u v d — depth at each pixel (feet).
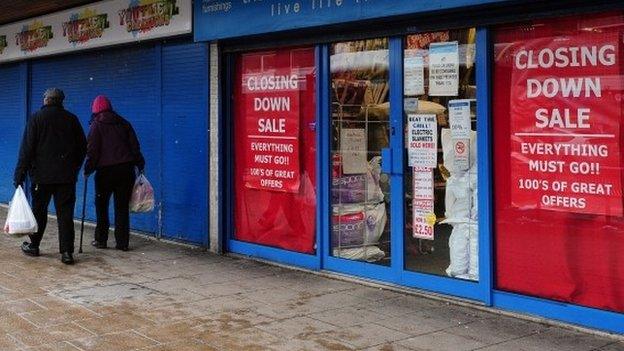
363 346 15.16
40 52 36.45
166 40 28.19
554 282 16.89
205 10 24.95
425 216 19.71
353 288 20.53
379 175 20.85
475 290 18.40
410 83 19.90
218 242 25.90
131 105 30.50
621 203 15.62
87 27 32.42
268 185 24.47
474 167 18.51
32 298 19.27
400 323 16.92
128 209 26.43
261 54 24.52
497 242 18.02
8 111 40.81
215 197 25.96
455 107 18.84
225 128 25.80
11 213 23.66
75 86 34.42
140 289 20.42
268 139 24.39
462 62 18.62
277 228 24.22
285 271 22.98
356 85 21.39
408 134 20.06
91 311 17.99
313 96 22.74
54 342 15.47
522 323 16.87
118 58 31.19
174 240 28.30
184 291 20.20
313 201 22.88
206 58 26.16
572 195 16.48
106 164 25.49
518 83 17.46
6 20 38.68
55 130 23.80
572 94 16.39
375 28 20.51
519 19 17.10
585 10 15.96
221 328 16.52
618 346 15.05
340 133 21.98
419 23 19.33
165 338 15.75
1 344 15.31
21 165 23.67
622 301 15.67
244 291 20.21
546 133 16.92
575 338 15.65
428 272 19.67
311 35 22.43
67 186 24.09
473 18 18.04
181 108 27.63
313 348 15.03
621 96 15.56
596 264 16.10
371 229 21.15
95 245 27.04
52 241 28.58
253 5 23.04
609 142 15.79
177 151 27.94
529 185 17.30
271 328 16.52
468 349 14.92
